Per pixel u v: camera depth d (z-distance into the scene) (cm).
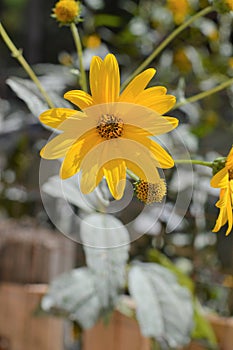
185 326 66
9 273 78
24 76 99
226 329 71
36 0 153
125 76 93
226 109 99
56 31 147
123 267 61
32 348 77
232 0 61
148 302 67
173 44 98
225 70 100
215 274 85
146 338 72
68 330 80
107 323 63
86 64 88
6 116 89
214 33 98
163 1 105
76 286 66
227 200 49
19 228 82
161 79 94
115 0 117
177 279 73
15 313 78
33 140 94
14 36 156
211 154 83
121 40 103
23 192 92
